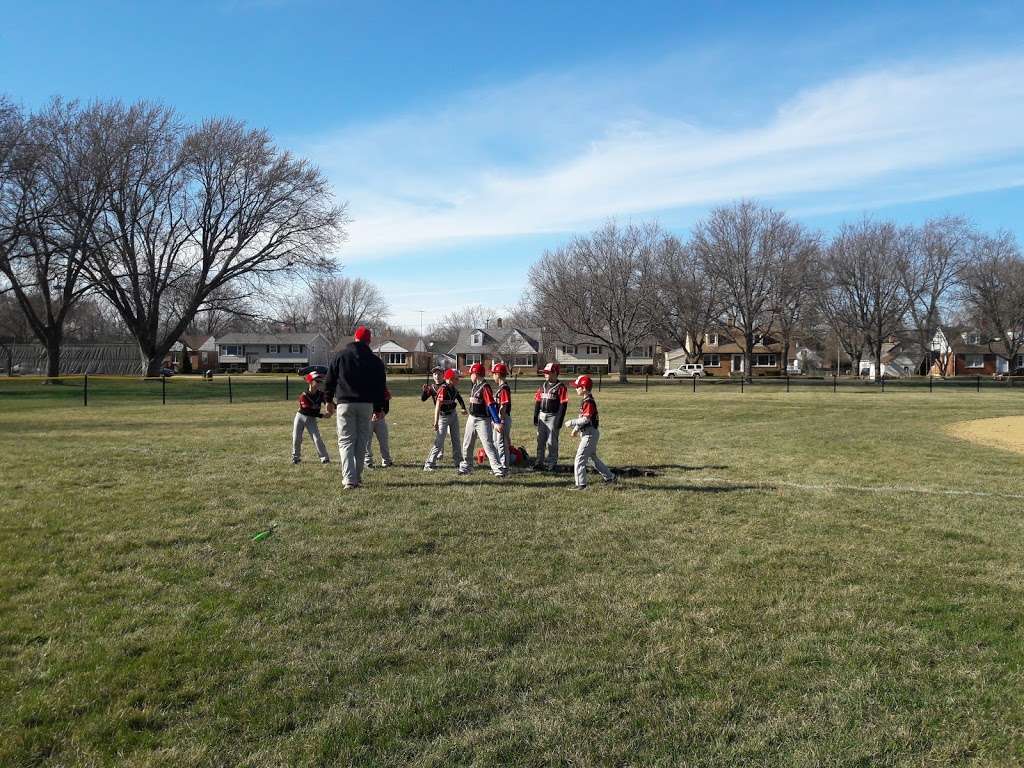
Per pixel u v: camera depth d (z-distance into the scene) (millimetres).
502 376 10156
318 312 117062
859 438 15742
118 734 3262
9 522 7031
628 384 50625
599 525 7105
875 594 5121
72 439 14445
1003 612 4770
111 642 4215
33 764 3053
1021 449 14055
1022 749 3209
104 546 6199
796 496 8688
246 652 4113
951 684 3791
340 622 4562
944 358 86312
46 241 39125
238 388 39000
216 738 3248
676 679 3836
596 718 3438
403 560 5887
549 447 10422
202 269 49844
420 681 3785
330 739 3236
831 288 67188
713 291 59469
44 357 67500
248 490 8773
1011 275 64500
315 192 49844
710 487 9211
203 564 5719
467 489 8914
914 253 67188
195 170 47031
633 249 58250
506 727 3355
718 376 79500
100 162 41969
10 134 35188
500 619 4633
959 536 6785
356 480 8898
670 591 5176
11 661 3961
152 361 50531
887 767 3084
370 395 8844
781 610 4805
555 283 60781
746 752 3180
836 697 3650
